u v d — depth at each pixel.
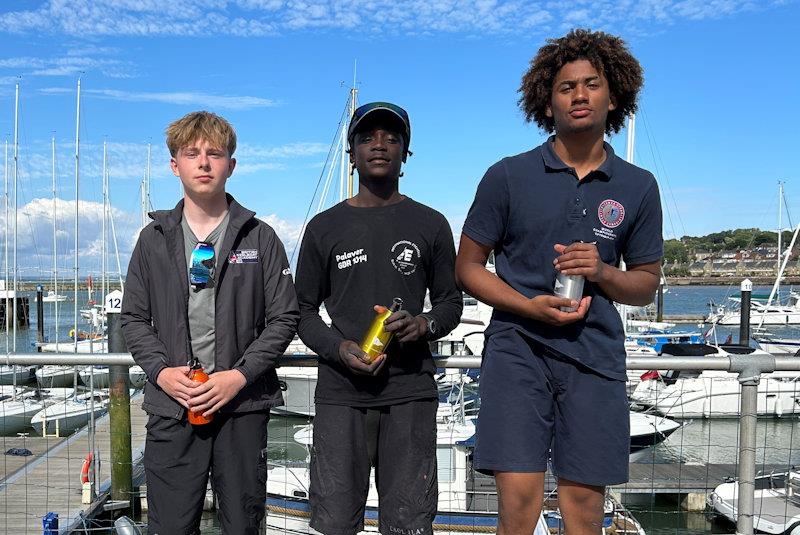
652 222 2.50
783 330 38.66
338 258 2.76
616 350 2.45
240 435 2.62
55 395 13.66
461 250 2.61
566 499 2.50
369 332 2.57
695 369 3.02
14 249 27.11
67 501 8.65
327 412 2.71
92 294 35.38
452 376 11.32
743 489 3.07
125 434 8.57
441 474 7.91
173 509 2.58
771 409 12.50
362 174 2.82
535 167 2.49
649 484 10.13
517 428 2.40
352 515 2.69
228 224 2.68
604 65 2.48
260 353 2.60
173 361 2.61
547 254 2.43
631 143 18.95
